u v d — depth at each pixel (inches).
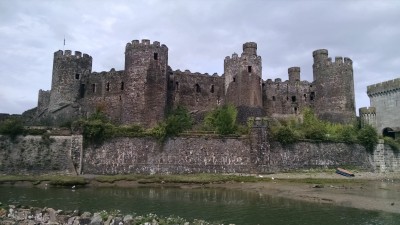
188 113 2466.8
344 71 2704.2
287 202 1234.0
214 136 1994.3
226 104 2507.4
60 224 794.2
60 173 1791.3
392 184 1833.2
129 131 1927.9
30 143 1823.3
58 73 2472.9
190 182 1718.8
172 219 852.6
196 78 2662.4
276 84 2883.9
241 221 934.4
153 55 2281.0
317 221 943.0
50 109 2449.6
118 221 796.0
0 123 1903.3
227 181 1753.2
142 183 1695.4
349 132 2315.5
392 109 2795.3
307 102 2913.4
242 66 2516.0
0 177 1673.2
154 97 2242.9
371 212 1065.5
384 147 2364.7
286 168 2042.3
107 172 1850.4
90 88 2502.5
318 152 2151.8
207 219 946.7
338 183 1772.9
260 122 2047.2
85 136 1870.1
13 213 859.4
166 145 1935.3
